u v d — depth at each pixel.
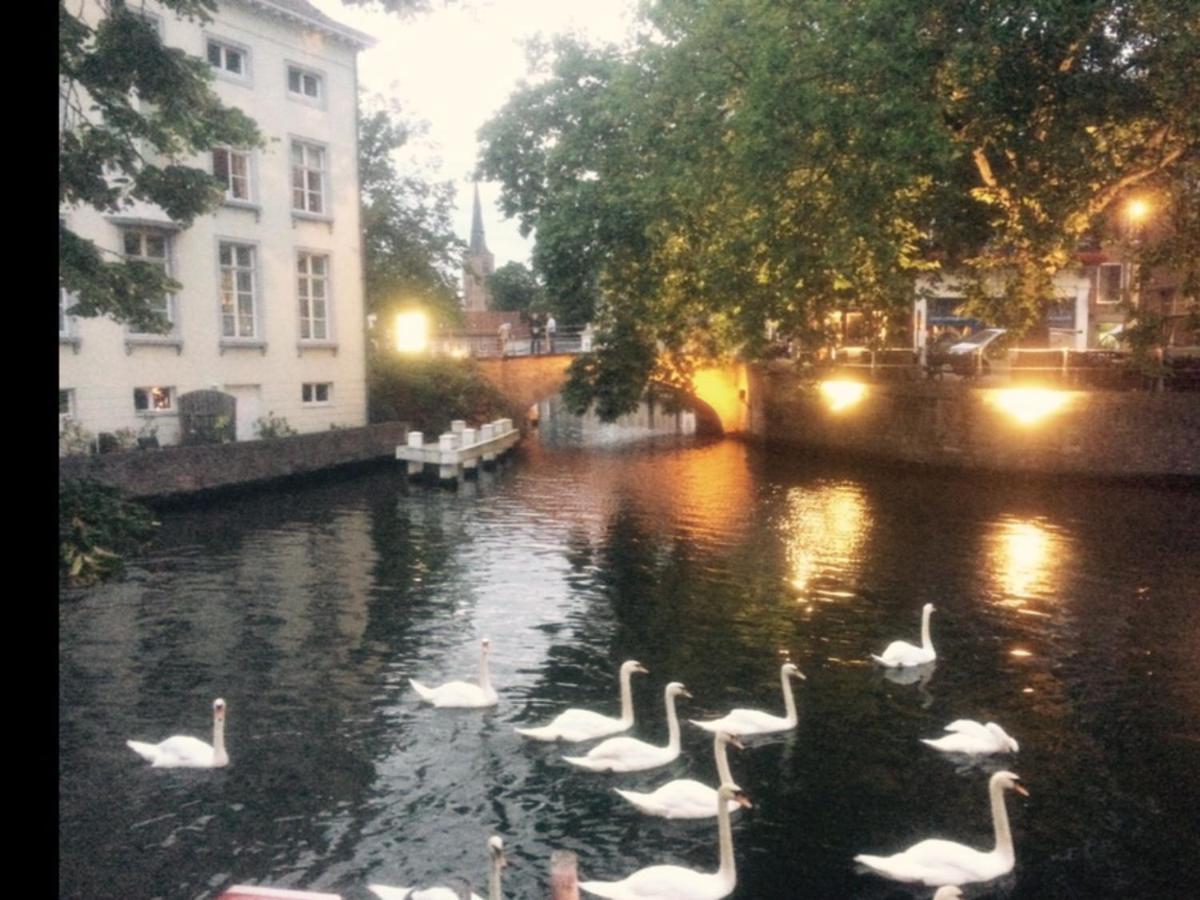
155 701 14.25
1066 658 15.83
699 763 12.38
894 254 26.06
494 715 13.88
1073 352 34.72
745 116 25.80
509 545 24.70
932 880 9.63
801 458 42.44
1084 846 10.37
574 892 5.23
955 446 35.94
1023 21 23.25
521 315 95.56
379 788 11.62
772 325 44.22
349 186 41.06
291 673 15.47
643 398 50.31
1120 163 26.95
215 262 34.56
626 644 16.86
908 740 12.97
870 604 18.95
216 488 31.22
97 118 23.69
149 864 9.91
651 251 39.62
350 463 37.94
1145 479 31.80
